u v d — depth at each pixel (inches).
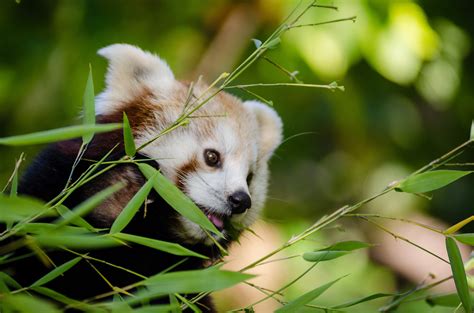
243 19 556.7
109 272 245.3
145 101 284.4
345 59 474.3
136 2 562.6
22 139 152.1
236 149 280.2
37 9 565.0
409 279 584.1
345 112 564.4
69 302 173.3
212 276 164.1
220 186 267.3
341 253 204.8
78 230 173.3
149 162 267.4
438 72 543.2
